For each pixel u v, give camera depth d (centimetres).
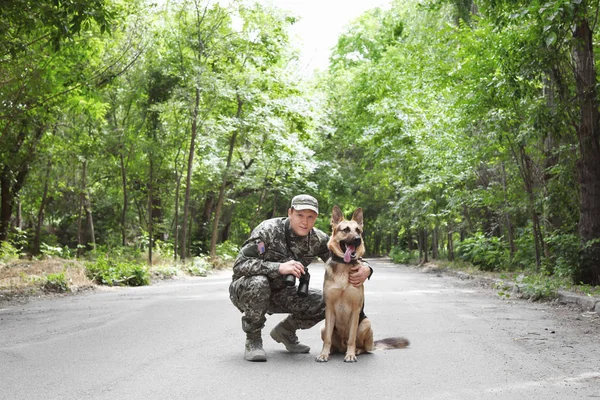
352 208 4466
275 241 548
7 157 1712
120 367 506
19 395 414
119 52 1877
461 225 2456
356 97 3384
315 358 546
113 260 1750
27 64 1360
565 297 1012
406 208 2802
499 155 1656
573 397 407
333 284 529
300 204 542
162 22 2070
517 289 1224
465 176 2002
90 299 1109
